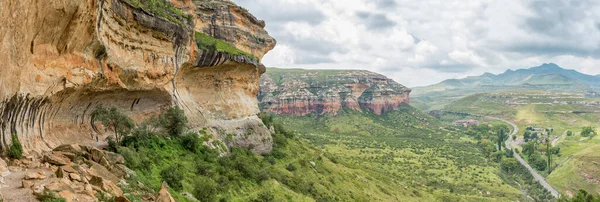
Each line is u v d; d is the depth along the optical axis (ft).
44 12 90.63
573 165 526.16
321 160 313.53
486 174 522.06
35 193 66.54
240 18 308.81
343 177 287.89
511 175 549.95
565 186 488.02
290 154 287.07
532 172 568.82
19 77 87.81
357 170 353.10
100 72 127.03
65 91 112.27
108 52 132.05
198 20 265.34
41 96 99.71
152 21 160.56
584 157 531.91
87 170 88.17
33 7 85.25
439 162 593.01
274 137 303.07
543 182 519.19
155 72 168.86
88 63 120.78
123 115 141.59
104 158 102.58
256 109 299.38
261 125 272.10
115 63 137.39
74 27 105.29
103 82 131.34
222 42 256.11
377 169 469.16
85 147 105.19
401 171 505.66
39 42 96.48
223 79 248.32
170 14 185.06
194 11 242.17
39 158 93.20
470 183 464.65
